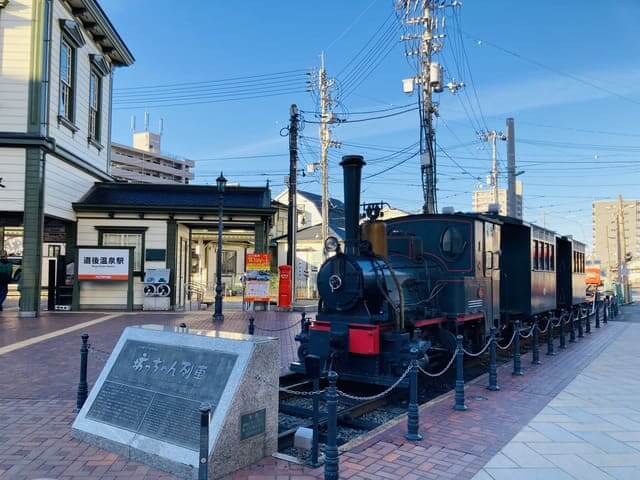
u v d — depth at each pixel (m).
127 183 21.52
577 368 10.51
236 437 4.90
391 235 9.93
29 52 16.98
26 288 16.78
